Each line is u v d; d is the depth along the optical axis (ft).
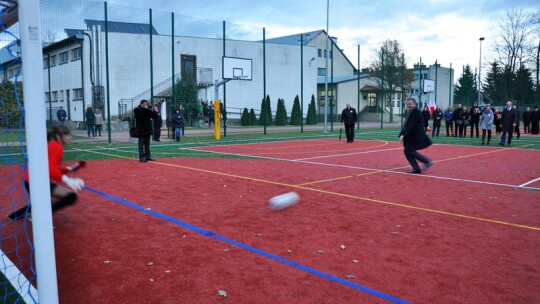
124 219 20.83
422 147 35.73
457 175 35.32
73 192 20.12
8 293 12.81
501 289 13.25
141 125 42.52
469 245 17.33
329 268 14.80
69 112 116.47
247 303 12.17
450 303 12.28
